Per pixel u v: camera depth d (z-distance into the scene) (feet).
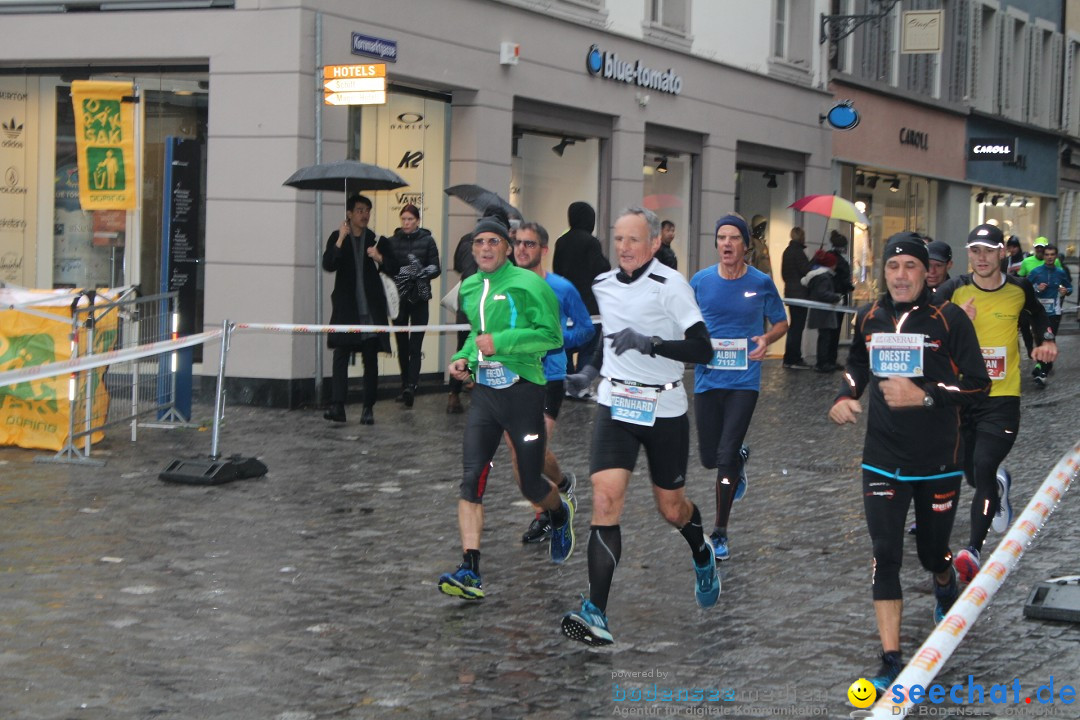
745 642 21.99
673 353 21.16
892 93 98.73
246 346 50.26
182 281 50.93
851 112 87.71
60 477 34.94
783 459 41.65
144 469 36.35
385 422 46.78
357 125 53.83
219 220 50.55
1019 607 24.14
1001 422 26.94
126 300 40.27
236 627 22.24
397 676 19.92
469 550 24.03
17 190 54.13
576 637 20.85
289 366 49.83
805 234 84.79
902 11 101.60
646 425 21.66
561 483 30.37
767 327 29.84
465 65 56.95
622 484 21.72
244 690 19.15
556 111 63.98
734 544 29.48
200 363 51.37
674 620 23.21
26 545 27.48
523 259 29.84
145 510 31.17
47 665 20.04
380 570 26.32
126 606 23.29
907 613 23.89
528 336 24.18
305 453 39.68
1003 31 122.83
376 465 38.04
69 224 53.88
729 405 28.60
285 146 49.57
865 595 25.11
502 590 25.02
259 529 29.58
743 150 80.84
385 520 30.89
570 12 63.67
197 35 50.47
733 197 79.10
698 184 76.59
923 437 19.92
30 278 54.19
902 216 105.29
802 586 25.73
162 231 52.26
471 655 21.02
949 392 19.75
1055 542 29.78
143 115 52.60
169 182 49.26
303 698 18.86
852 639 22.24
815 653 21.43
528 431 25.03
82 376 38.24
